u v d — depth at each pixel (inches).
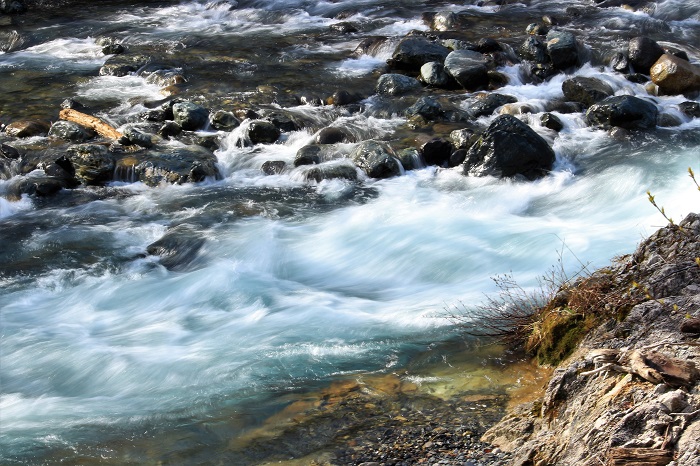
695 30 711.1
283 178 476.1
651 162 463.5
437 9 824.9
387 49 679.1
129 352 299.7
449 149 489.1
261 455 232.1
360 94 589.0
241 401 262.7
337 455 226.7
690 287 242.1
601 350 216.1
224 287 354.9
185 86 615.2
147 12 888.9
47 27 827.4
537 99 562.9
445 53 629.9
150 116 551.8
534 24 716.7
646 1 777.6
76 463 234.5
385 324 311.3
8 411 265.9
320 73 640.4
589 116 523.8
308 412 253.0
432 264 366.0
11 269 378.3
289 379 274.7
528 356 274.4
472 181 460.1
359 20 804.6
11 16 880.3
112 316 336.2
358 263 375.2
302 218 424.2
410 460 219.0
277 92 596.4
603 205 424.2
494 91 587.2
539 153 459.8
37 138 524.1
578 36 694.5
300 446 234.5
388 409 251.0
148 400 268.2
